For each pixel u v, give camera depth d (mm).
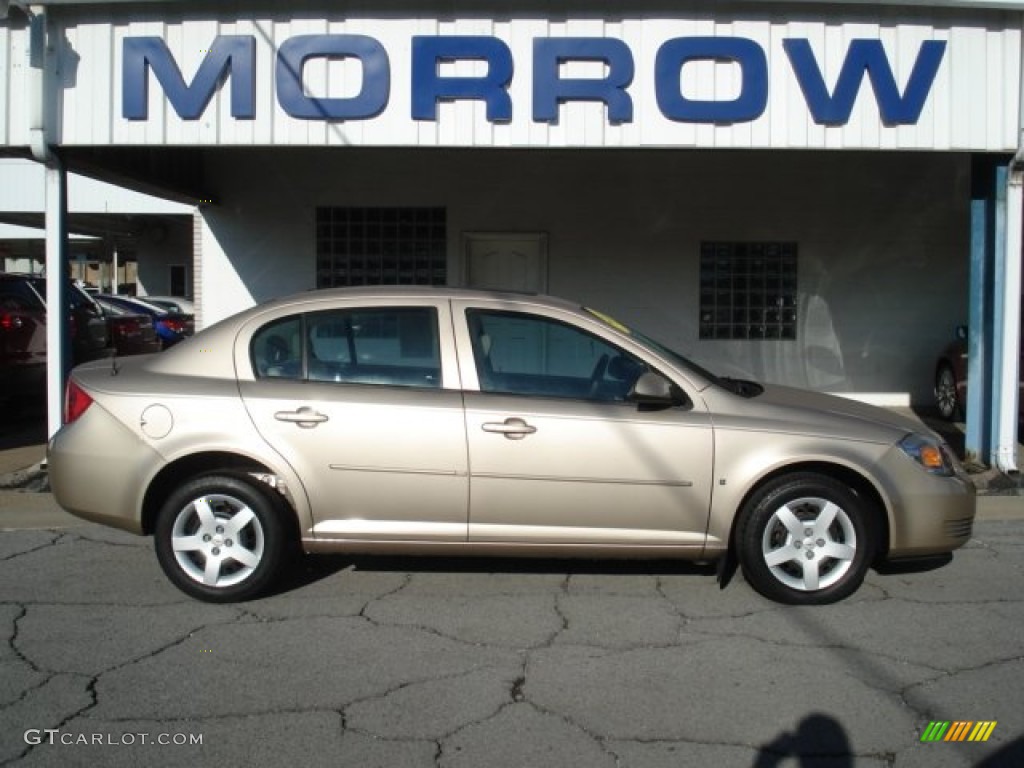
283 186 12094
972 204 8484
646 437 5125
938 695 4188
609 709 4047
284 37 7797
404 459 5117
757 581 5246
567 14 7758
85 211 22516
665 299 12266
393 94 7809
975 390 8539
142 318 15086
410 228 12211
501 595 5480
